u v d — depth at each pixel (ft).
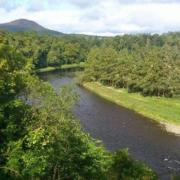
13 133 66.74
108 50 488.44
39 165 65.05
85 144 84.69
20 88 70.69
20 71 71.26
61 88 77.36
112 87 420.77
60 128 73.15
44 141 65.57
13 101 66.28
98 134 221.25
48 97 73.26
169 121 264.11
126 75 399.24
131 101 332.19
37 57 575.79
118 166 103.45
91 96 363.97
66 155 77.51
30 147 65.98
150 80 351.87
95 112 286.46
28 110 70.23
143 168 106.73
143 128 242.78
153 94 363.56
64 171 79.77
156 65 357.82
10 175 63.46
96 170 84.17
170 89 352.69
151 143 207.72
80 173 81.66
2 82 64.85
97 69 450.71
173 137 223.71
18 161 63.67
